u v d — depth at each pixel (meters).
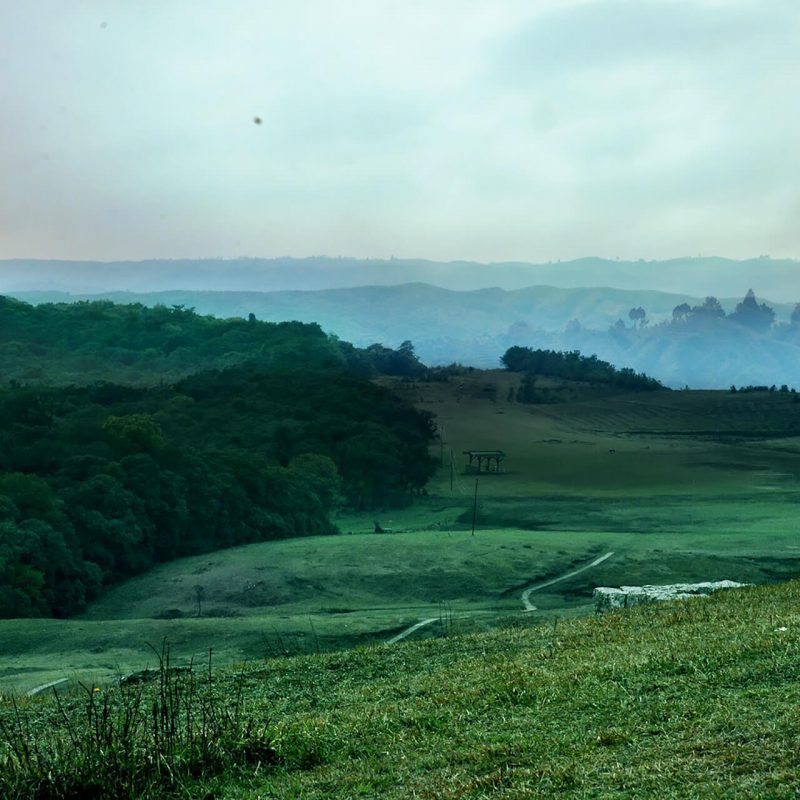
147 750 15.36
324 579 87.69
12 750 16.84
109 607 85.44
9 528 79.62
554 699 17.27
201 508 102.38
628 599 39.88
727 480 178.62
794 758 11.54
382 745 15.93
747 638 19.69
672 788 11.44
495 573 88.44
